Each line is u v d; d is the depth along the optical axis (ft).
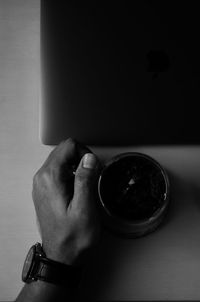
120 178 1.62
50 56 1.71
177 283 1.66
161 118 1.73
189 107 1.73
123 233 1.65
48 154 1.77
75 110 1.71
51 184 1.55
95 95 1.72
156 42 1.73
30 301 1.51
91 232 1.50
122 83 1.72
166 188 1.59
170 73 1.73
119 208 1.60
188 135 1.73
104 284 1.65
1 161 1.76
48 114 1.71
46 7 1.72
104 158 1.75
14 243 1.71
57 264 1.50
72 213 1.49
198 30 1.73
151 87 1.73
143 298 1.65
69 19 1.72
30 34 1.86
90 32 1.72
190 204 1.72
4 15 1.87
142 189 1.61
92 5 1.73
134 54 1.72
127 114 1.72
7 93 1.82
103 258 1.67
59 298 1.51
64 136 1.71
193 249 1.68
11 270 1.69
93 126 1.72
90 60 1.72
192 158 1.75
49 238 1.53
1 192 1.74
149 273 1.66
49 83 1.71
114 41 1.73
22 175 1.76
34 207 1.73
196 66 1.73
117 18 1.73
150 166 1.63
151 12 1.73
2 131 1.79
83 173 1.46
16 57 1.85
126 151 1.76
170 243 1.68
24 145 1.78
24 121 1.80
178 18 1.73
